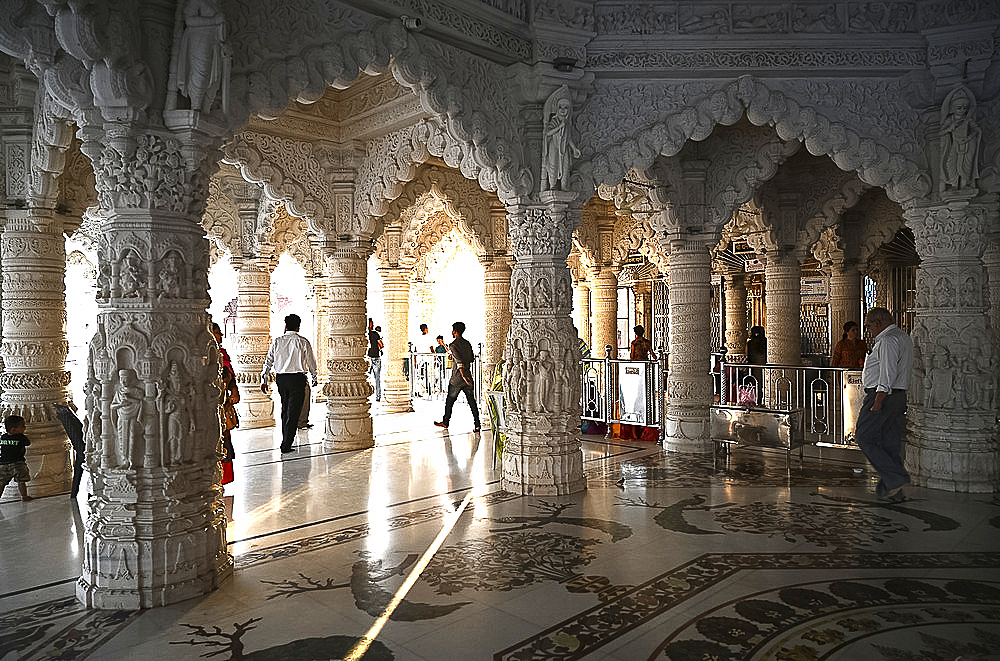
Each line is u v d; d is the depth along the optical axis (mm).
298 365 8656
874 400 5871
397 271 13375
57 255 6797
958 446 6137
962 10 6055
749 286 14664
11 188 6527
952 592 3785
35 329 6625
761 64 6297
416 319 19500
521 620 3473
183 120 3871
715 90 6281
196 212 4086
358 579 4098
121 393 3764
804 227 9844
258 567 4336
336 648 3180
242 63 4199
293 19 4473
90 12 3439
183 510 3898
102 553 3744
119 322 3824
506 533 5008
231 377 6086
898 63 6281
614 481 6746
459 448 8812
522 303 6387
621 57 6340
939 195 6238
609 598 3752
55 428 6594
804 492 6184
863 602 3658
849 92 6312
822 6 6250
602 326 12695
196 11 3781
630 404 9242
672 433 8438
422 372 17062
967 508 5547
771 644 3172
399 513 5629
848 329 9766
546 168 6188
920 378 6449
